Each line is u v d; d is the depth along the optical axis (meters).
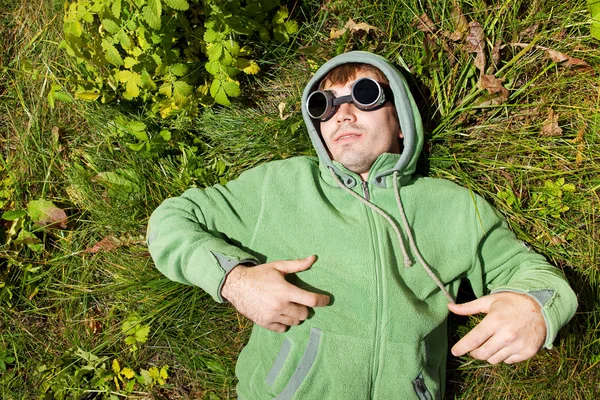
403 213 1.77
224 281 1.58
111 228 2.26
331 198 1.82
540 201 2.09
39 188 2.33
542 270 1.67
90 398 2.19
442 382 1.85
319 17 2.26
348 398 1.61
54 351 2.21
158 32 1.93
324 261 1.71
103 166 2.30
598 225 2.05
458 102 2.13
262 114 2.29
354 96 1.75
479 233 1.79
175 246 1.65
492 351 1.52
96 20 2.08
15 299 2.24
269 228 1.77
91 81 2.12
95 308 2.27
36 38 2.35
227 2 1.95
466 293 2.13
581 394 2.03
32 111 2.34
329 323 1.64
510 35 2.11
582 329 2.02
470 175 2.12
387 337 1.64
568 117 2.08
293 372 1.65
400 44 2.14
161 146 2.21
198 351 2.19
